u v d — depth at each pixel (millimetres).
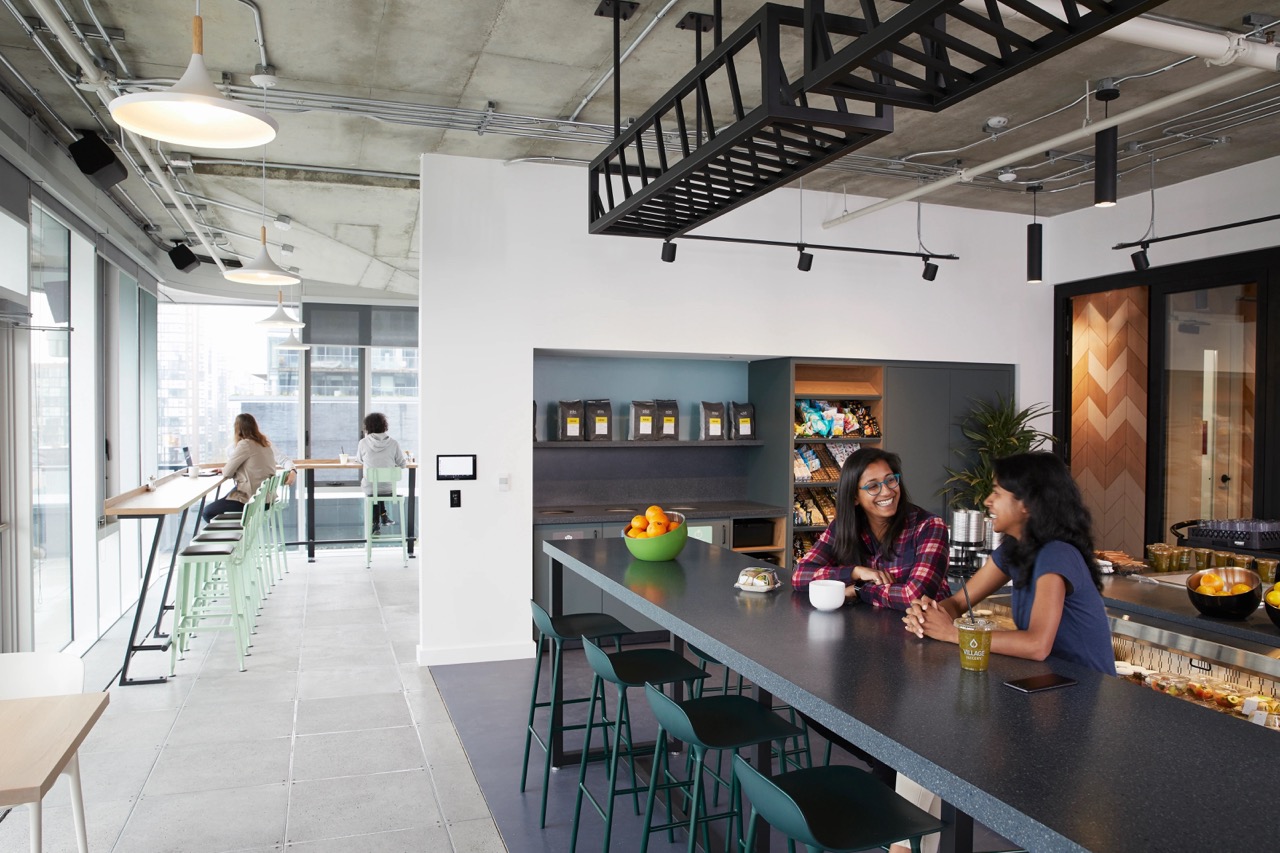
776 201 6363
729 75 2564
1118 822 1366
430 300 5602
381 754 4191
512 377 5766
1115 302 7488
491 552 5746
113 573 7082
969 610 2469
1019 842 1398
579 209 5891
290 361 10625
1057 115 5000
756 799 1987
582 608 5977
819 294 6492
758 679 2234
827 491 6848
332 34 4070
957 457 6922
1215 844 1296
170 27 4020
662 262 6086
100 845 3299
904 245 6738
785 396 6465
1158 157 5668
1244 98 4695
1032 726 1790
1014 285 7102
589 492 6691
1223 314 6031
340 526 10773
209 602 6957
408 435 10914
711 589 3193
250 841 3344
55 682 2424
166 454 10352
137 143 4625
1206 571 3438
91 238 6430
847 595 2996
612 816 3219
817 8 2152
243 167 6078
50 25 3482
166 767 4023
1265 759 1629
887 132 2467
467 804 3672
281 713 4742
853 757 4020
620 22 3936
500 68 4441
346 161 5977
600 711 4754
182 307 10391
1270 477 5703
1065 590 2438
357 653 5906
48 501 5426
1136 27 3232
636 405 6496
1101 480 7586
